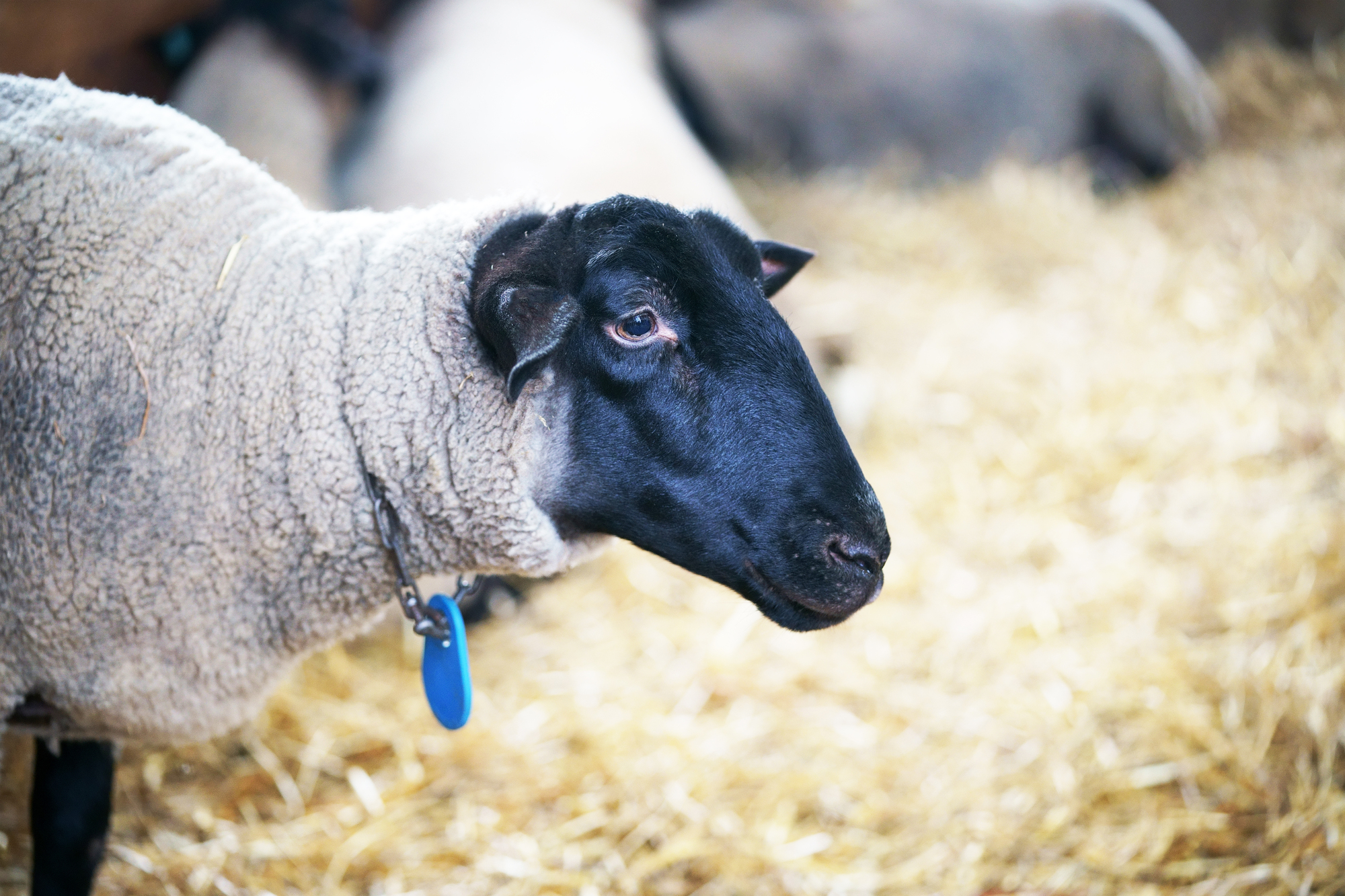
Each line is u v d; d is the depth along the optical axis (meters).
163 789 3.05
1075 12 6.71
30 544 1.96
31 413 1.95
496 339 1.88
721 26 6.77
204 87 4.54
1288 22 8.55
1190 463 4.41
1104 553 4.01
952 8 6.71
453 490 2.02
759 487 1.98
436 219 2.11
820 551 2.00
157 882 2.73
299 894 2.74
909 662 3.59
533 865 2.83
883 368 5.05
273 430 2.01
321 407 2.00
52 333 1.95
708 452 1.97
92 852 2.35
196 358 2.00
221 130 4.36
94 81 4.34
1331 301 5.12
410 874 2.80
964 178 6.80
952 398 4.89
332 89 5.19
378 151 4.84
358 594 2.15
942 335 5.28
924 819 2.97
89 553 1.97
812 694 3.48
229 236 2.08
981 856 2.84
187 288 2.02
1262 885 2.64
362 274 2.07
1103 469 4.43
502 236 2.04
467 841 2.91
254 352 2.01
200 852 2.84
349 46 5.27
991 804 3.00
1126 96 6.78
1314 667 3.26
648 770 3.15
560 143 4.64
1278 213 5.86
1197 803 2.94
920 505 4.30
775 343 1.98
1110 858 2.79
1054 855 2.82
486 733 3.30
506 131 4.72
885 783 3.11
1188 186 6.46
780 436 1.97
